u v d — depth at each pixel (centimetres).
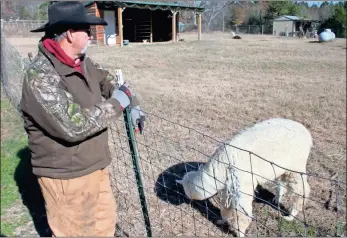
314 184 481
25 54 1623
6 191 458
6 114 737
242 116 778
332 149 599
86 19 225
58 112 210
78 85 236
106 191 283
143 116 302
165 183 472
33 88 211
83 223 257
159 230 379
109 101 232
